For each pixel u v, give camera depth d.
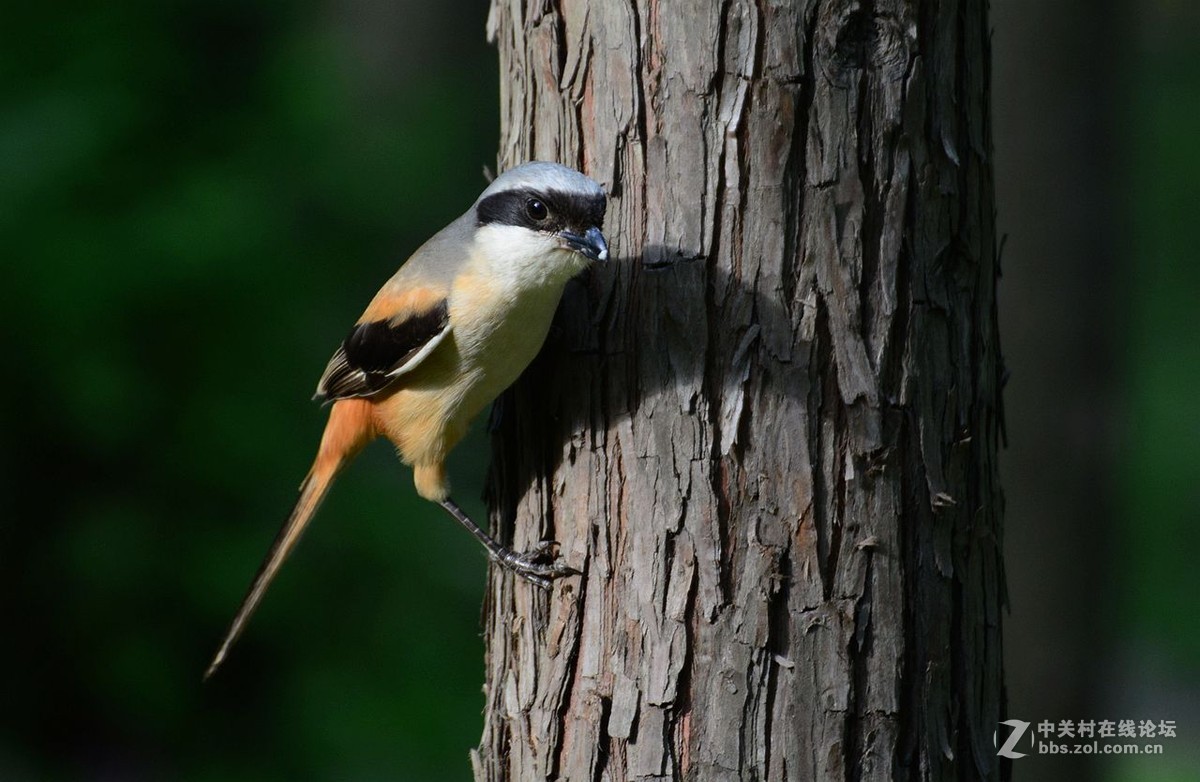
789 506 5.96
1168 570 20.75
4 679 11.77
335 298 13.13
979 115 6.40
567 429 6.41
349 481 12.93
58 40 12.67
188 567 11.94
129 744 12.02
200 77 13.23
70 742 11.98
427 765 11.89
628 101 6.18
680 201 6.06
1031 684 12.32
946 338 6.19
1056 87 12.20
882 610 6.01
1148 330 25.91
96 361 11.59
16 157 11.97
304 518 7.92
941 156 6.13
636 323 6.16
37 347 11.52
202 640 12.10
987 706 6.47
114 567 11.75
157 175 12.48
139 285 11.70
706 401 6.01
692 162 6.02
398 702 12.20
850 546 5.98
